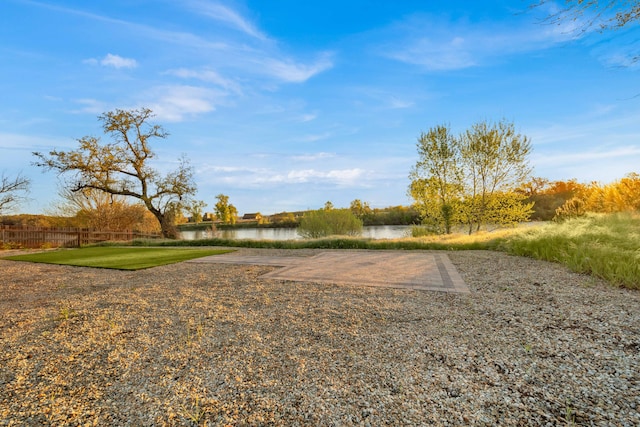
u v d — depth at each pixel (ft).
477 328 10.50
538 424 5.63
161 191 73.56
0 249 50.70
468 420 5.82
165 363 8.65
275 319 12.08
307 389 7.09
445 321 11.30
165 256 33.06
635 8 14.89
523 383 7.03
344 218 64.28
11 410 6.64
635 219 30.42
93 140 68.18
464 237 38.04
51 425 6.10
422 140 50.72
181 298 15.52
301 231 66.59
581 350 8.56
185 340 10.23
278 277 20.15
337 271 21.88
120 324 11.96
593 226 27.68
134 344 10.03
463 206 49.16
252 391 7.09
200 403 6.68
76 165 66.03
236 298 15.30
